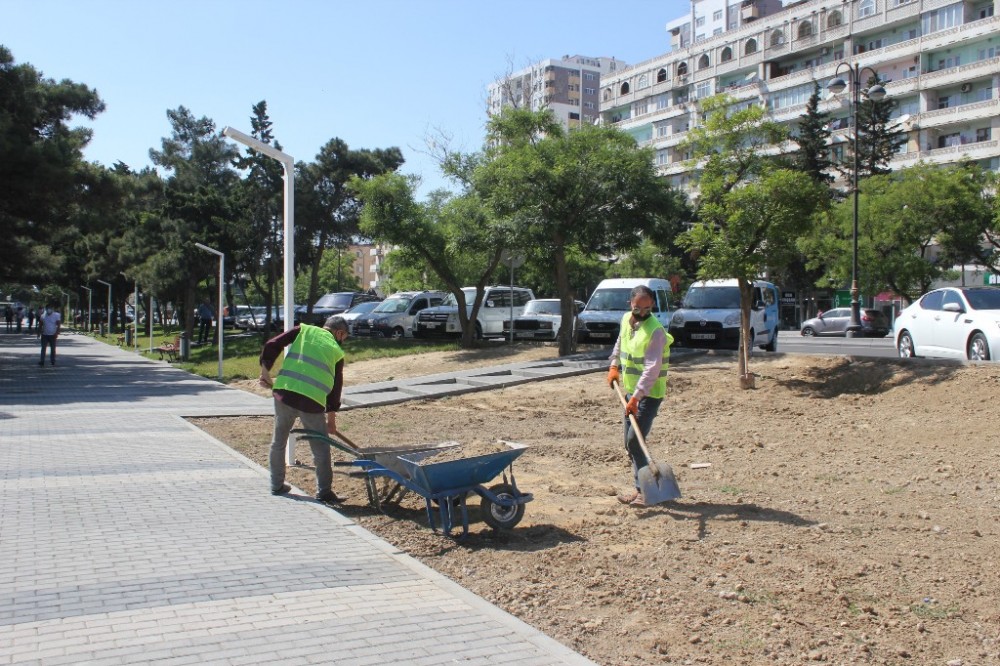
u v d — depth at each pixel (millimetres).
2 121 22172
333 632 4414
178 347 33250
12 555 5738
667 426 11641
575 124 21969
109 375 23312
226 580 5270
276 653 4113
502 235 20844
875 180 44000
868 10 63781
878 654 4266
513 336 26234
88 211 27156
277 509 7258
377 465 7188
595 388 15594
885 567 5520
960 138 56312
